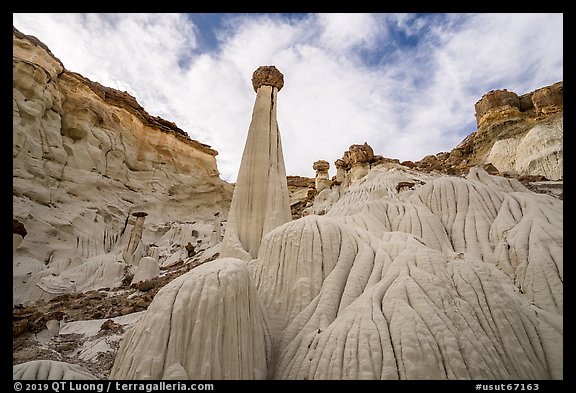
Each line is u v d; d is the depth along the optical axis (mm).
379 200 20000
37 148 33125
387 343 7539
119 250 34281
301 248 12070
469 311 8188
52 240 28750
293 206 56281
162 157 52844
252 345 8539
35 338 14359
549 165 34469
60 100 38281
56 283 21797
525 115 46594
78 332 15516
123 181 45031
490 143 47875
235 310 8297
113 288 23312
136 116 51156
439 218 17531
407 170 39125
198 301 7961
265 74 26359
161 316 7660
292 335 9789
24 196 29656
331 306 10195
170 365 7082
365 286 10672
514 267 12445
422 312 8031
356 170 47531
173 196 51188
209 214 54156
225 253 20578
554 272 11023
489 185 19953
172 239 39781
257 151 23891
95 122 42938
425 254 10203
